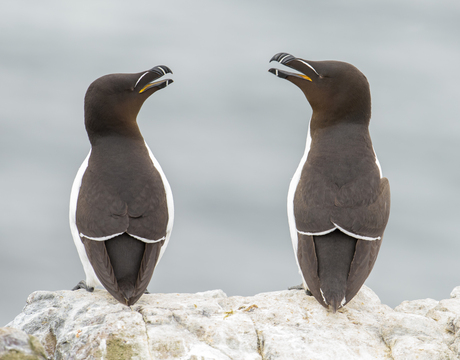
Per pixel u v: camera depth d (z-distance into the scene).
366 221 7.20
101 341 6.57
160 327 6.84
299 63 8.06
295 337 6.86
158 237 7.47
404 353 6.68
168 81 8.27
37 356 5.90
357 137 7.88
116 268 7.25
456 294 8.22
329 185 7.40
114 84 7.95
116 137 8.00
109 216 7.32
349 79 7.91
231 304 7.58
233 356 6.62
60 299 7.54
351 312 7.41
